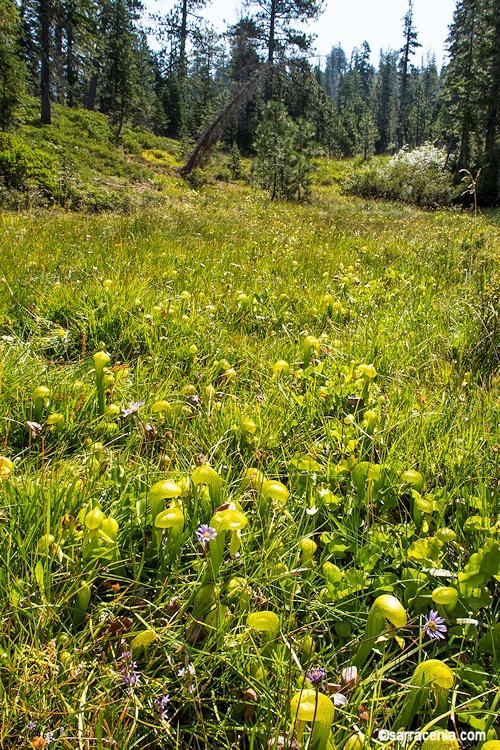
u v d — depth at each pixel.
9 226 7.67
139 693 1.26
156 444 2.34
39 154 15.92
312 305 4.21
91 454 2.07
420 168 26.98
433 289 5.03
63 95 45.91
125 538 1.68
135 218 8.30
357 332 3.63
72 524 1.64
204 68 67.56
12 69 23.50
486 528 1.74
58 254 5.41
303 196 22.22
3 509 1.71
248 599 1.46
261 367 3.02
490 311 3.61
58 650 1.31
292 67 32.84
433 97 100.06
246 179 33.72
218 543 1.40
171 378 2.95
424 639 1.48
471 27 40.12
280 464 2.21
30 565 1.52
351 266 5.57
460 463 2.10
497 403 2.57
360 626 1.49
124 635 1.35
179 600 1.46
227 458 2.13
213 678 1.31
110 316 3.55
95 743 1.12
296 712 1.04
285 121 21.53
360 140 59.25
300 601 1.55
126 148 32.94
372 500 1.92
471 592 1.51
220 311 4.09
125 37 36.84
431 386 2.93
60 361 3.28
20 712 1.14
